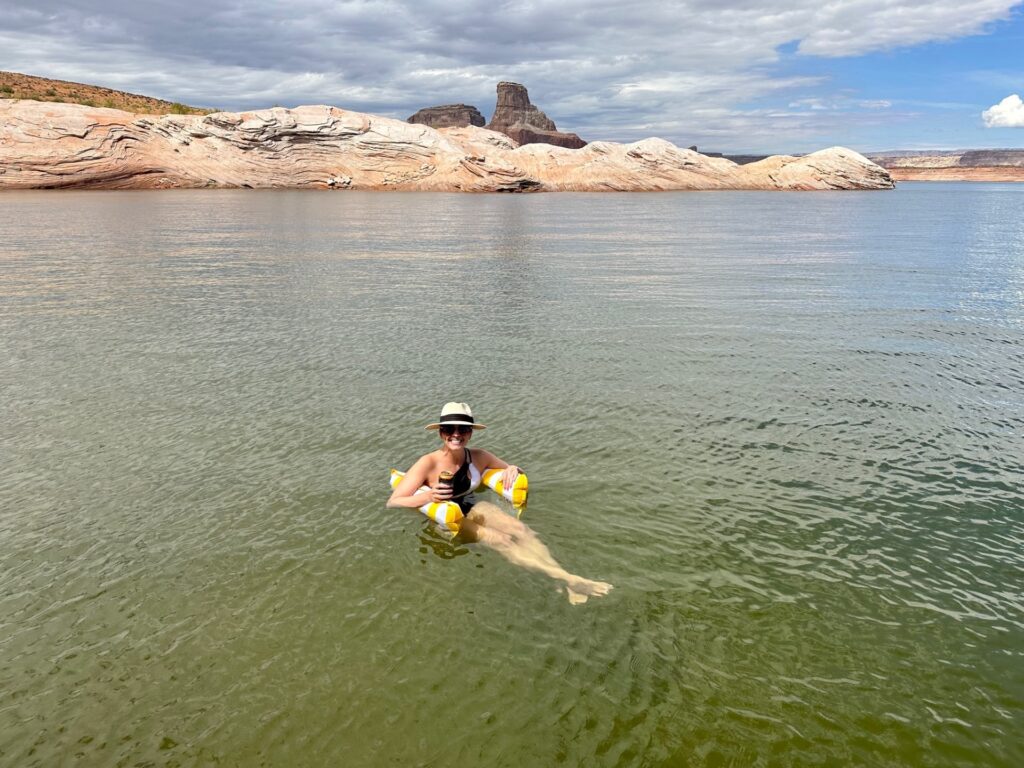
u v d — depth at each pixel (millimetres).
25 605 4422
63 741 3322
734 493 5980
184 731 3383
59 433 7262
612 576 4727
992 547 5141
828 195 95562
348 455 6746
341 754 3227
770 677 3754
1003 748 3291
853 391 8688
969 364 9906
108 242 25953
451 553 5016
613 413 7867
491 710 3506
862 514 5629
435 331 11891
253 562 4906
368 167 87875
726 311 13758
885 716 3480
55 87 104562
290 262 21031
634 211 53812
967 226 39531
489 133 112375
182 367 9633
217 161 80625
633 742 3291
